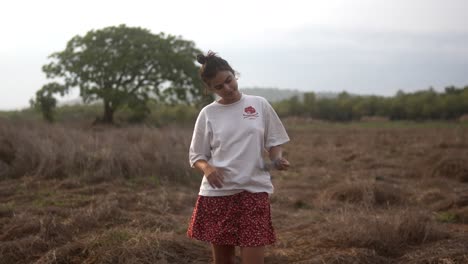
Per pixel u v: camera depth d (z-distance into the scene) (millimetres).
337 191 6984
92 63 30469
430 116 44375
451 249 4105
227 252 2973
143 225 4980
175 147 9969
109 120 30969
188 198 6637
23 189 7172
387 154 12867
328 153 13570
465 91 50625
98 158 8406
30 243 4297
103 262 3814
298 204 6785
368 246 4324
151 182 7652
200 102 33156
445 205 6324
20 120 13406
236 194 2848
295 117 43344
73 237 4602
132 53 30672
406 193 7297
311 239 4672
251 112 2865
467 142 14656
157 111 37969
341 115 44906
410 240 4559
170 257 4004
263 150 2961
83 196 6703
